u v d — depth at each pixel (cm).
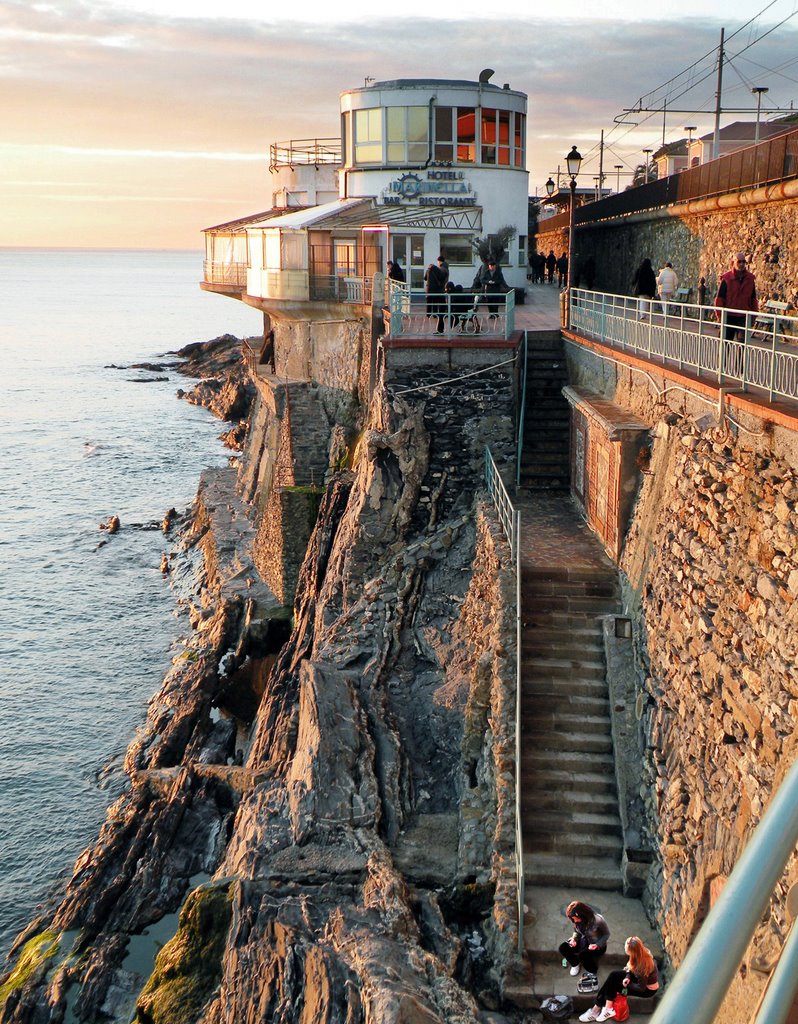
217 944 1842
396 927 1599
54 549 5488
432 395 2689
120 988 2119
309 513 3662
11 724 3478
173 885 2406
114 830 2672
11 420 9562
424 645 2422
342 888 1769
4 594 4747
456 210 3872
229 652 3675
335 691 2227
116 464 7669
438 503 2684
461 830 1850
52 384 12044
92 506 6438
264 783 2177
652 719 1723
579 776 1794
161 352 15575
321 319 3897
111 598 4678
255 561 4278
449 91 3797
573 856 1708
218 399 9969
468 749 2023
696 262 2966
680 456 1770
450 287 3169
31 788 3073
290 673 2864
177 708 3366
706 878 1362
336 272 3788
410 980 1449
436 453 2697
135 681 3800
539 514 2500
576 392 2569
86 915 2358
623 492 2055
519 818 1647
